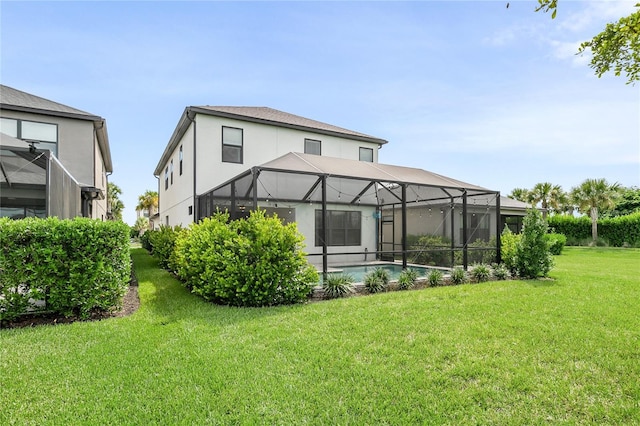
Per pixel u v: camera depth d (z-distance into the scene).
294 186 13.30
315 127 15.53
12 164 9.88
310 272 7.30
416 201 13.16
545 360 4.18
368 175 10.48
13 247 5.40
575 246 28.28
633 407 3.15
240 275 6.79
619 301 7.09
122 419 2.91
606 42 3.37
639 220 25.75
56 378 3.60
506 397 3.34
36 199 12.90
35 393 3.30
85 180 14.34
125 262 6.42
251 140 14.12
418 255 14.23
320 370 3.82
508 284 9.15
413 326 5.36
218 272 6.98
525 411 3.11
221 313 6.16
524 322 5.58
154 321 5.66
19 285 5.59
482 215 14.14
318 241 15.40
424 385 3.53
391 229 16.05
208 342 4.65
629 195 34.00
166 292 8.11
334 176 9.25
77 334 4.98
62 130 13.99
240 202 13.32
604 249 24.80
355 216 16.45
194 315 6.03
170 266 11.02
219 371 3.76
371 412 3.05
